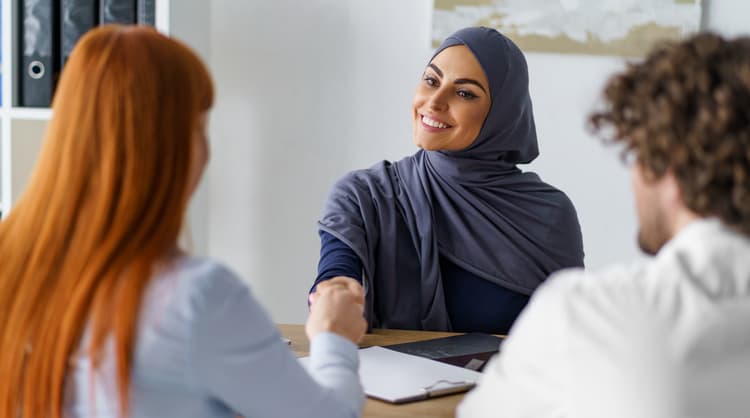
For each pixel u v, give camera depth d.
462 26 2.75
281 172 2.91
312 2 2.83
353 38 2.82
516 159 2.11
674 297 0.80
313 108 2.87
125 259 0.87
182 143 0.90
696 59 0.87
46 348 0.88
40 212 0.90
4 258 0.92
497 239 2.00
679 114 0.85
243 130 2.90
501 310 1.97
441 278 1.97
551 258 2.04
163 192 0.89
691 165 0.84
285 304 2.96
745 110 0.83
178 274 0.88
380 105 2.84
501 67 1.95
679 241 0.85
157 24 2.57
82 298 0.87
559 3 2.71
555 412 0.82
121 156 0.88
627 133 0.91
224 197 2.94
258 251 2.95
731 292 0.80
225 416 0.94
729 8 2.71
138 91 0.88
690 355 0.76
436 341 1.67
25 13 2.52
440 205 2.01
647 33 2.71
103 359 0.87
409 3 2.79
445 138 1.95
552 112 2.78
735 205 0.83
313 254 2.93
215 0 2.86
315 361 1.10
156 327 0.86
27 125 2.60
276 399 0.93
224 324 0.88
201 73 0.94
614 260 2.81
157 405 0.88
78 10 2.51
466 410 0.94
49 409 0.90
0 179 2.66
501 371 0.89
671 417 0.75
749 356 0.77
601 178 2.78
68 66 0.91
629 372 0.76
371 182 2.01
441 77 1.96
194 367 0.87
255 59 2.87
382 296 1.94
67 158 0.88
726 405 0.75
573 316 0.81
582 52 2.72
